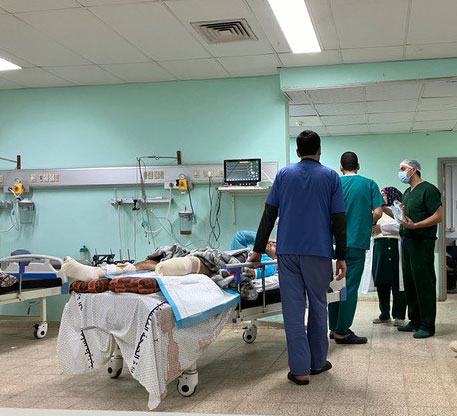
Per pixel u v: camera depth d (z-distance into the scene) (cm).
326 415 246
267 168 523
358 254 401
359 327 493
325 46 446
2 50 447
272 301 355
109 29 400
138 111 554
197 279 299
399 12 373
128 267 334
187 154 544
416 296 455
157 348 256
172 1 350
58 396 288
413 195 434
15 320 547
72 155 563
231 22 390
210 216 537
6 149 577
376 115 661
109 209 557
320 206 302
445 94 550
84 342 286
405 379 306
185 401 274
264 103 531
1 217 576
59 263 495
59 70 507
